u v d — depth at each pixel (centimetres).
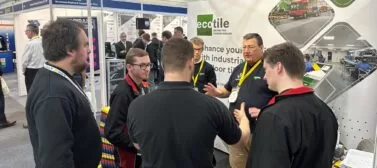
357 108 223
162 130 105
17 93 702
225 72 326
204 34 346
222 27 323
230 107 221
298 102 103
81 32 120
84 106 119
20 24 631
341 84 230
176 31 518
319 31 240
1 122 448
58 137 105
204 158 106
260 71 210
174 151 104
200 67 297
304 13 248
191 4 362
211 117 105
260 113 110
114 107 178
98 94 491
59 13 532
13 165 320
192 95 107
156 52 622
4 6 662
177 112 105
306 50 250
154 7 600
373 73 212
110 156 209
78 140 117
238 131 118
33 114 111
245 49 216
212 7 331
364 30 213
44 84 111
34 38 454
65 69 118
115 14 826
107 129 179
